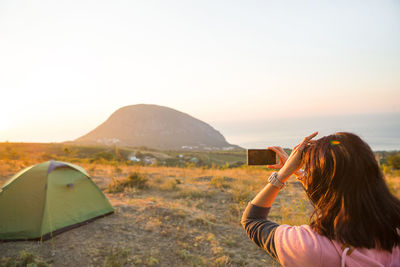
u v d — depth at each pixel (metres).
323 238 0.76
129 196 7.95
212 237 5.02
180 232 5.18
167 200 7.74
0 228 4.59
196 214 6.30
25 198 4.89
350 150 0.74
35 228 4.64
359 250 0.71
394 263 0.70
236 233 5.39
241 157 132.25
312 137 0.88
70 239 4.68
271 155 1.11
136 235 5.00
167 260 4.24
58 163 5.56
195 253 4.49
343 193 0.73
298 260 0.75
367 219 0.70
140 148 150.75
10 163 13.85
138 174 9.97
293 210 6.64
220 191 9.07
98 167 15.88
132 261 4.11
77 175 5.72
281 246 0.79
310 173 0.81
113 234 4.98
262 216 0.95
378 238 0.70
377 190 0.73
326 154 0.76
